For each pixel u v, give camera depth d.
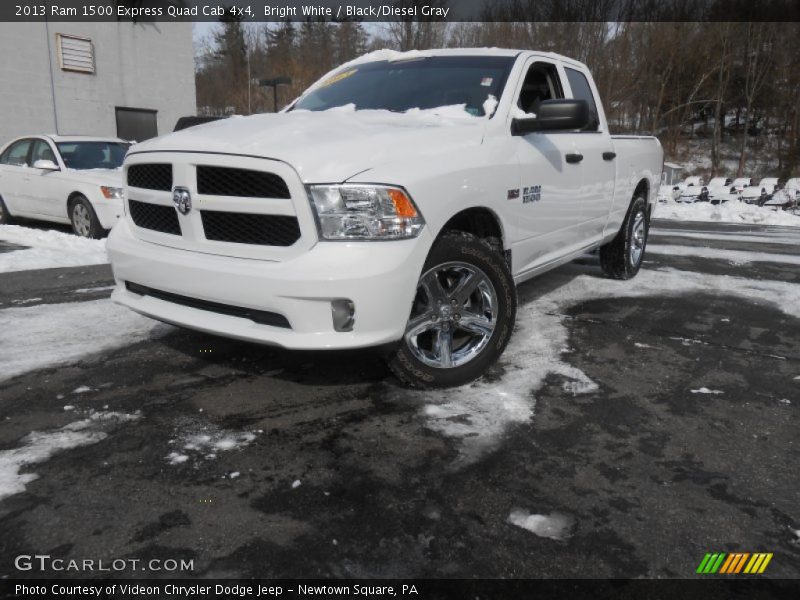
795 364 3.72
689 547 2.05
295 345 2.72
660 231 10.71
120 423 2.84
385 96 4.05
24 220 10.44
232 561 1.95
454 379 3.24
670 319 4.61
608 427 2.87
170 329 4.17
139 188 3.27
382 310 2.78
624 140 5.35
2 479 2.37
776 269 6.67
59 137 9.29
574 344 4.00
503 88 3.83
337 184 2.69
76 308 4.71
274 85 19.30
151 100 18.91
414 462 2.54
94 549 1.99
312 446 2.65
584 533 2.11
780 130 37.28
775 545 2.07
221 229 2.92
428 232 2.91
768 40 36.75
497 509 2.23
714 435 2.82
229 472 2.44
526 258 3.91
